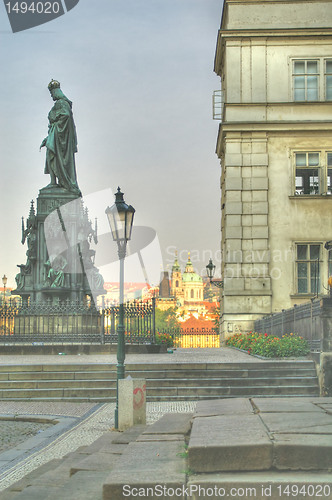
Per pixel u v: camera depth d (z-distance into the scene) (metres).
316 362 19.64
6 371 20.39
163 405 17.98
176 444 7.22
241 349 29.69
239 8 34.91
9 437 13.23
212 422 7.34
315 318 20.27
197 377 19.83
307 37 34.50
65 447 11.74
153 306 29.42
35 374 20.11
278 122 34.00
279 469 5.79
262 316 33.38
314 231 33.84
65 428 14.09
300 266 33.88
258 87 34.59
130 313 29.45
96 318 31.34
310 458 5.76
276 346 22.12
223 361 20.78
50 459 10.67
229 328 33.62
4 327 30.30
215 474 5.77
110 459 7.94
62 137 36.12
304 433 6.31
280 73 34.69
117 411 13.53
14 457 10.93
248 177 34.16
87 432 13.44
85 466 7.54
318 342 19.78
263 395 19.08
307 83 34.69
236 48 34.84
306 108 34.25
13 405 18.47
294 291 33.53
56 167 35.78
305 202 33.97
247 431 6.52
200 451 5.85
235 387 19.28
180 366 20.09
